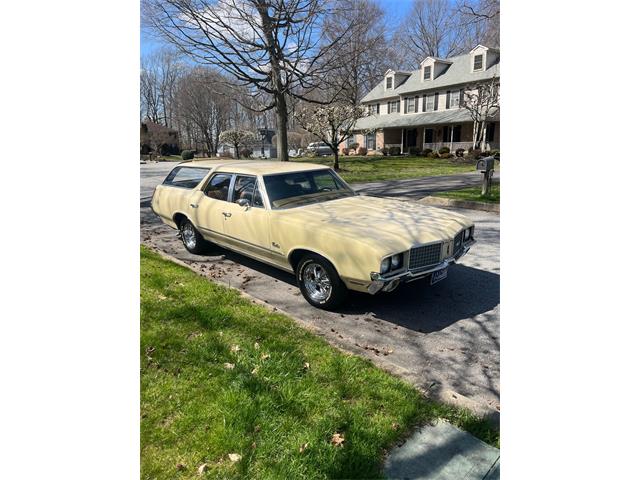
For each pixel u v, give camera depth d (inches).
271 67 451.2
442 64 1290.6
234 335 144.3
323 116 844.0
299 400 109.5
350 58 486.6
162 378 119.6
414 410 105.8
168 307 165.5
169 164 1310.3
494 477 87.0
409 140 1401.3
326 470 88.2
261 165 223.0
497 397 117.0
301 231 170.6
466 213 371.6
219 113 1759.4
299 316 169.6
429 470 89.0
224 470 87.9
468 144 1176.2
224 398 110.2
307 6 416.8
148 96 2336.4
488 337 151.7
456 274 216.8
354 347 140.6
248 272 225.5
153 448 93.6
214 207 221.1
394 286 153.4
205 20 404.5
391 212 185.5
